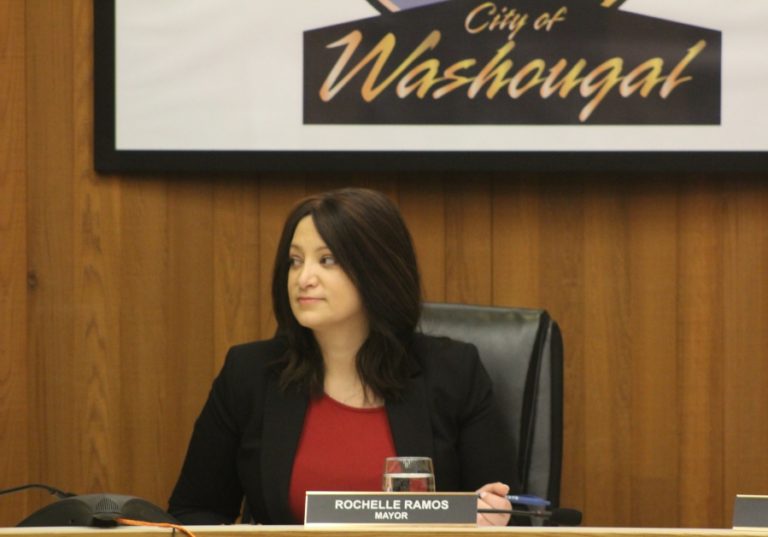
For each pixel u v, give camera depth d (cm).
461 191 703
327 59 689
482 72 686
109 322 705
